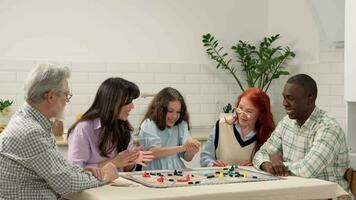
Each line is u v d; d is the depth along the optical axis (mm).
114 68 4996
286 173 2928
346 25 3559
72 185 2355
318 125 3018
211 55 5281
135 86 3127
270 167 2980
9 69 4680
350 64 3537
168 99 3422
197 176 2820
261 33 5477
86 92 4906
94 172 2520
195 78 5297
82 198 2404
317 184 2648
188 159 3418
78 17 4871
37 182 2369
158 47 5156
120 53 5020
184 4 5246
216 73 5371
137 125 5039
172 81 5215
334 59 4789
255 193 2469
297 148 3115
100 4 4938
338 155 3014
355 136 3605
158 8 5148
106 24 4965
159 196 2291
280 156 3252
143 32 5098
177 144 3500
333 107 4805
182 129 3516
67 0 4832
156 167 3352
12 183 2328
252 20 5473
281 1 5344
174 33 5215
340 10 4488
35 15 4742
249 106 3367
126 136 3158
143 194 2326
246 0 5461
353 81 3520
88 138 3045
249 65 5301
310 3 4855
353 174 3055
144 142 3377
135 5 5062
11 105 4668
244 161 3410
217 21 5371
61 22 4820
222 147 3479
